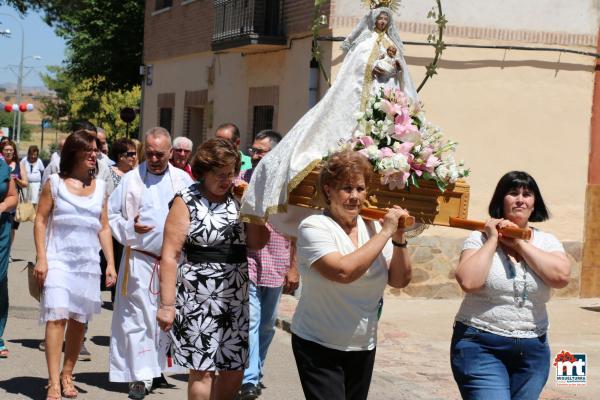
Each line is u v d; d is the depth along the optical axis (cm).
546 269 495
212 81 1888
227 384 592
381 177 497
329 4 1333
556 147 1410
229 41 1611
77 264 740
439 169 500
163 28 2236
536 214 531
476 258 496
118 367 748
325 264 464
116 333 751
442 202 512
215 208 582
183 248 586
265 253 759
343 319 478
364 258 456
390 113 510
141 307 744
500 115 1389
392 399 795
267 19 1557
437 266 1368
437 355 984
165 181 762
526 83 1394
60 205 738
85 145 747
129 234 748
